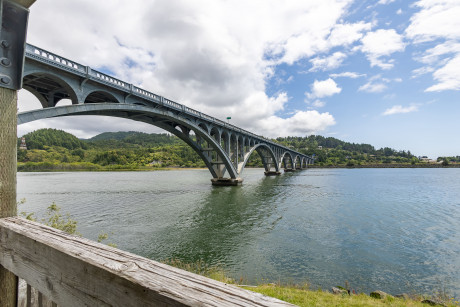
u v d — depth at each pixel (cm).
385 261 1366
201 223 2098
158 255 1428
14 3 161
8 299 163
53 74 1691
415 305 822
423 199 3438
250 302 72
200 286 85
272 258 1385
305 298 820
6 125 167
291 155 11675
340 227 2003
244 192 4009
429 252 1498
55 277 126
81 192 4044
